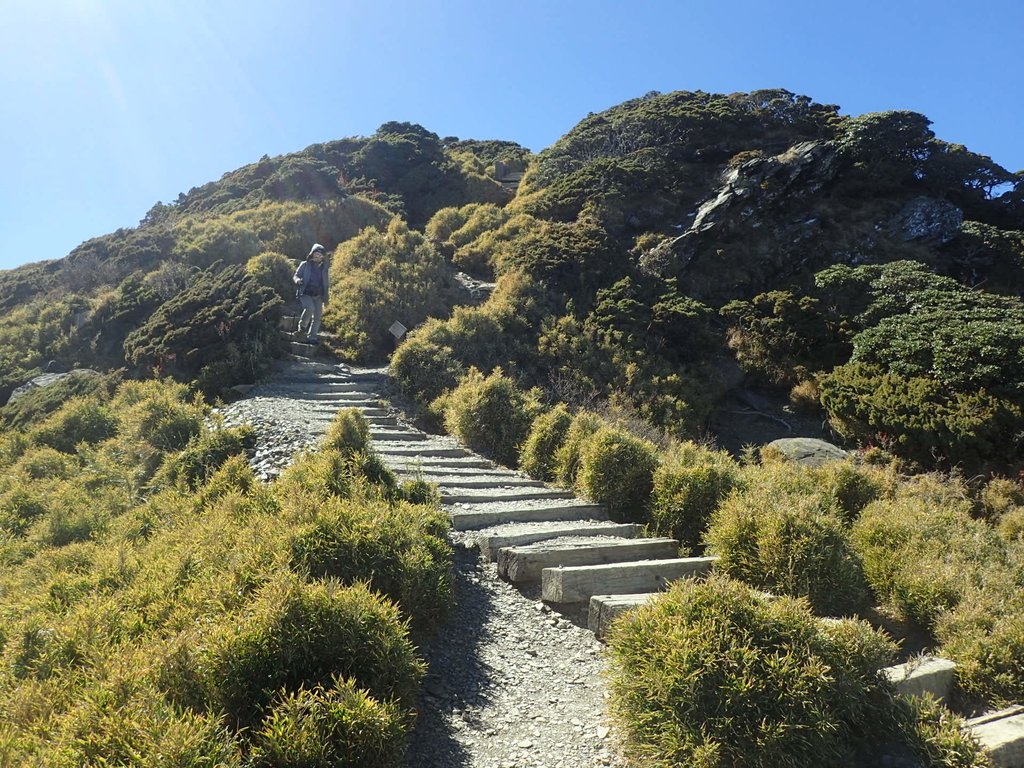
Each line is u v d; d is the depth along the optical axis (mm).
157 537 5305
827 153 26078
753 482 6262
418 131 34906
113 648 3238
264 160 30609
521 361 14039
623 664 3344
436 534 5043
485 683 3814
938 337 15141
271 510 4840
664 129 29688
